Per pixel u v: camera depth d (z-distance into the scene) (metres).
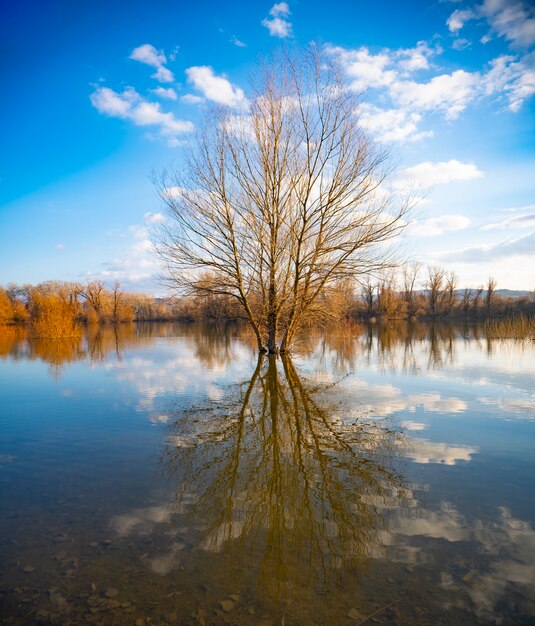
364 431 8.20
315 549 4.16
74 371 16.34
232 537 4.39
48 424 8.84
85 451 7.16
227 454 7.02
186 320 75.56
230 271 17.53
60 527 4.59
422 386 12.63
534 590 3.53
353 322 39.66
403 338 32.09
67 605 3.37
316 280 17.45
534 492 5.41
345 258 16.47
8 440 7.76
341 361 18.73
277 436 8.00
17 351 24.45
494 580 3.66
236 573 3.77
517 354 20.75
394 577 3.71
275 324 18.80
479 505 5.07
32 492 5.51
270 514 4.89
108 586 3.60
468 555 4.04
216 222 16.83
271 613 3.27
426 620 3.19
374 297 63.16
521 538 4.33
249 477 6.03
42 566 3.88
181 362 18.81
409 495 5.37
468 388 12.27
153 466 6.48
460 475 5.99
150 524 4.66
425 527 4.57
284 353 19.06
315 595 3.48
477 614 3.25
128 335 40.31
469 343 27.05
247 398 11.29
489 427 8.34
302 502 5.20
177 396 11.61
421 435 7.89
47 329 34.91
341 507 5.06
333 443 7.53
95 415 9.58
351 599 3.43
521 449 7.05
